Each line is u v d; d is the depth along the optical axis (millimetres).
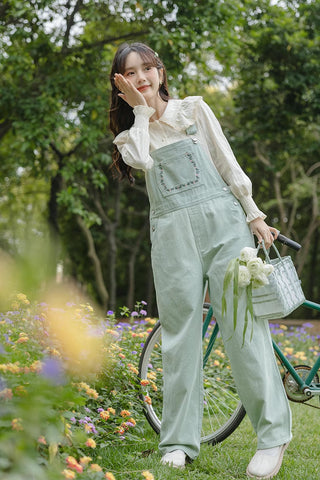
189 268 2627
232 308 2559
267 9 10992
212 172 2668
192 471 2580
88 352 1879
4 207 18016
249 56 11531
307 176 15000
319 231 18984
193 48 9289
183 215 2639
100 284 13453
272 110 11703
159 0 9203
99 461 2525
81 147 10641
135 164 2582
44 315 2594
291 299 2570
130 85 2631
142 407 3221
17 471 1469
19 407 1591
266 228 2625
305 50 11039
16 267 841
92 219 10180
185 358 2637
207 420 3602
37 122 9258
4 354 2105
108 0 9742
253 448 3086
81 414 2572
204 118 2727
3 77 10219
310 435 3516
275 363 2631
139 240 16797
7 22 9242
